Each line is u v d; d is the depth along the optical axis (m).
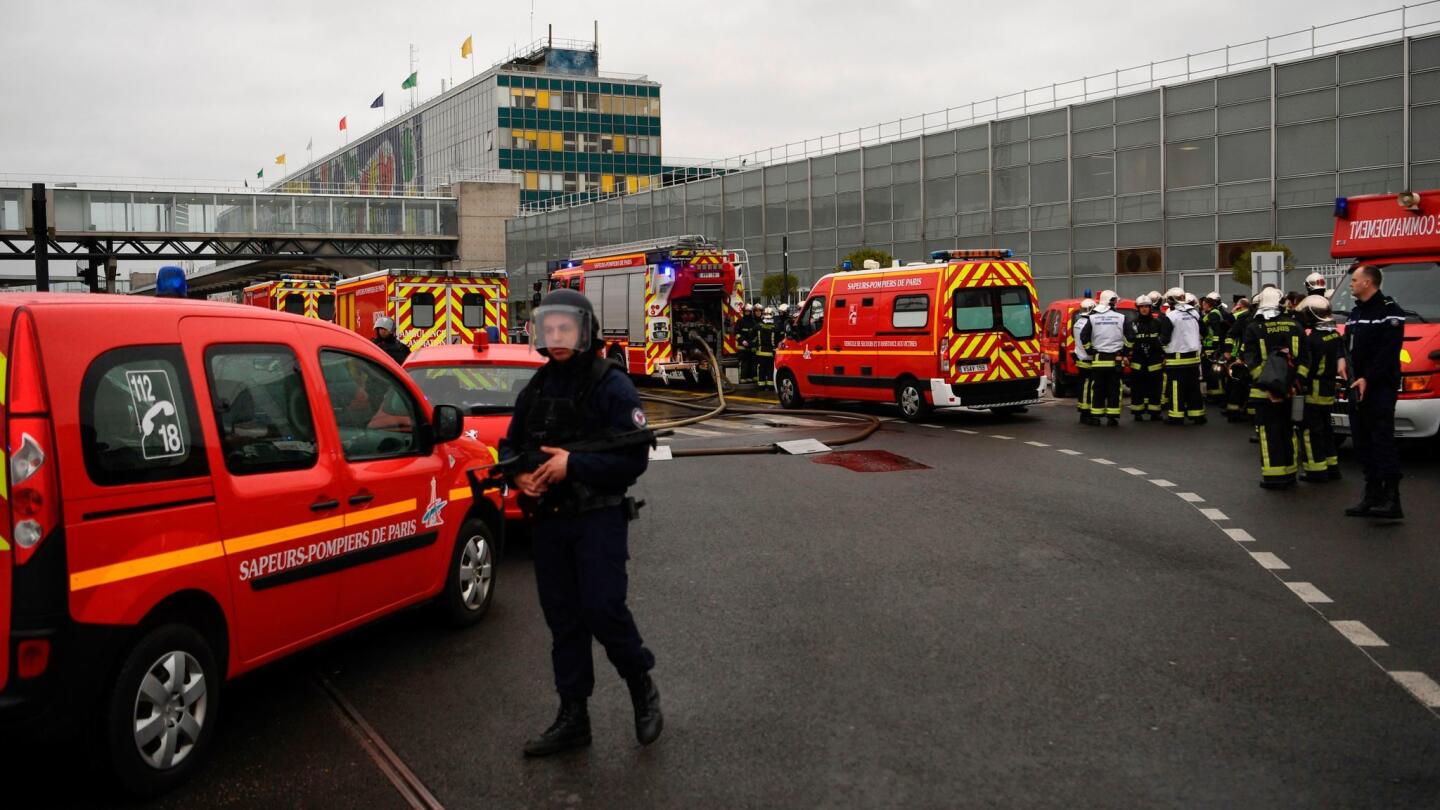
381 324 14.45
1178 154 38.06
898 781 4.38
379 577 5.75
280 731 5.00
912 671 5.71
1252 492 11.09
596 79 104.12
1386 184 33.75
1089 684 5.48
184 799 4.30
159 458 4.38
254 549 4.83
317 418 5.36
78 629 3.98
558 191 102.88
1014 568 7.94
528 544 9.20
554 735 4.70
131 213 55.31
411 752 4.75
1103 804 4.15
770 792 4.29
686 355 26.41
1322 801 4.14
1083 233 40.56
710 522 9.81
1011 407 19.56
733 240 53.97
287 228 61.03
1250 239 36.53
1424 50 32.88
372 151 126.69
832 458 14.00
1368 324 9.50
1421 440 14.55
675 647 6.18
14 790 4.39
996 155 42.81
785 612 6.86
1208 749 4.65
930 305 18.19
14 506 3.87
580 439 4.64
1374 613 6.69
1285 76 35.56
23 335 3.94
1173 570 7.83
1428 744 4.69
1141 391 18.58
